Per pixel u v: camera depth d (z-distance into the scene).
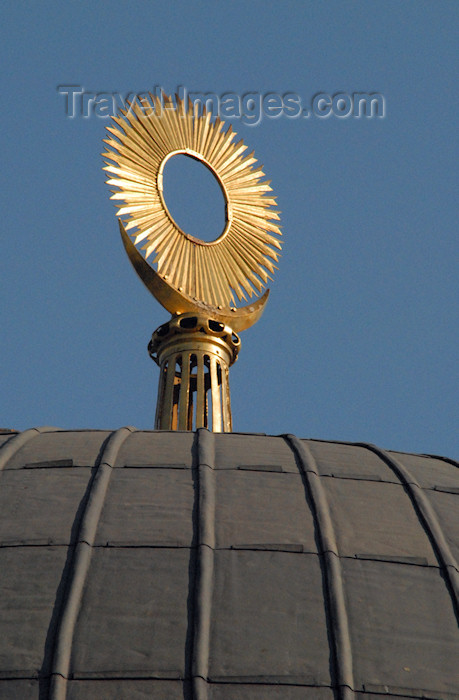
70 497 37.22
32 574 33.38
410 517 37.97
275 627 32.03
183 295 56.25
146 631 31.52
